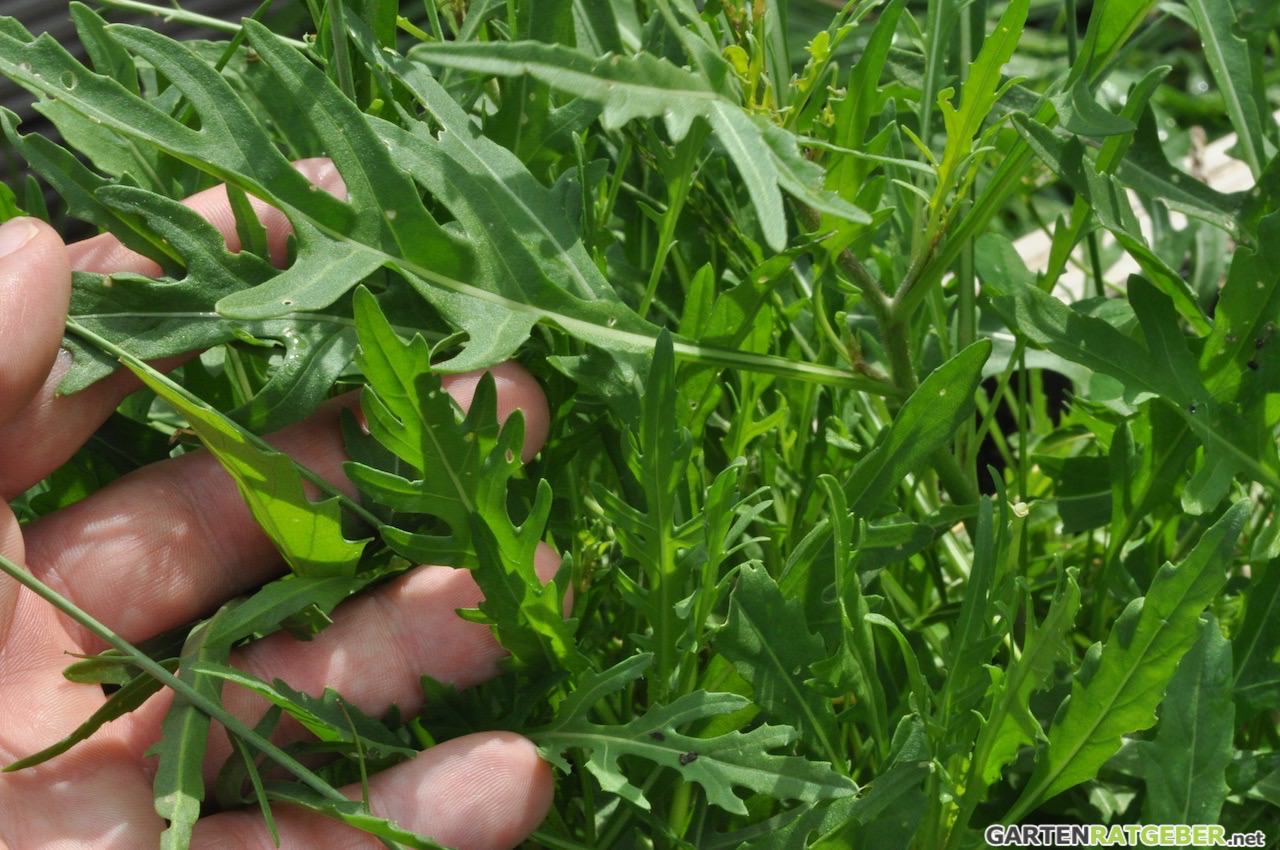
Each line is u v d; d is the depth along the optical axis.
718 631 0.34
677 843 0.35
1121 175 0.37
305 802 0.34
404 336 0.36
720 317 0.36
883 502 0.37
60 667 0.37
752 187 0.32
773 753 0.36
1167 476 0.37
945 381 0.35
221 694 0.37
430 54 0.31
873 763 0.36
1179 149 0.49
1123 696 0.33
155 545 0.38
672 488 0.34
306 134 0.37
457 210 0.34
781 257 0.35
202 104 0.34
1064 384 0.49
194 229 0.35
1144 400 0.36
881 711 0.35
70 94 0.33
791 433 0.39
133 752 0.37
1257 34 0.39
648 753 0.34
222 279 0.35
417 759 0.35
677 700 0.34
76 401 0.36
